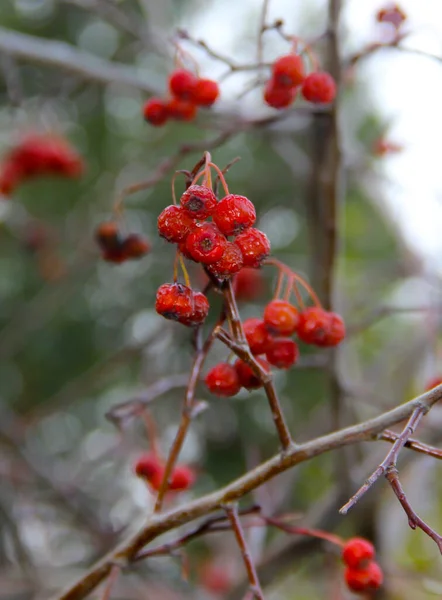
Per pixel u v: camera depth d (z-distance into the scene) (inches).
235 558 28.9
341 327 14.3
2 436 30.5
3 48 23.1
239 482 12.9
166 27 26.9
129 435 28.6
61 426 42.5
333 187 18.0
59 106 43.0
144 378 31.0
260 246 12.3
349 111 35.0
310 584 31.3
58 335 43.4
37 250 36.7
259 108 24.4
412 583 23.2
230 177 41.3
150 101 17.3
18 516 28.0
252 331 13.8
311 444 12.5
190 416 13.8
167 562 33.8
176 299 12.4
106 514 30.2
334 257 18.4
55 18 43.2
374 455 21.3
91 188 42.9
